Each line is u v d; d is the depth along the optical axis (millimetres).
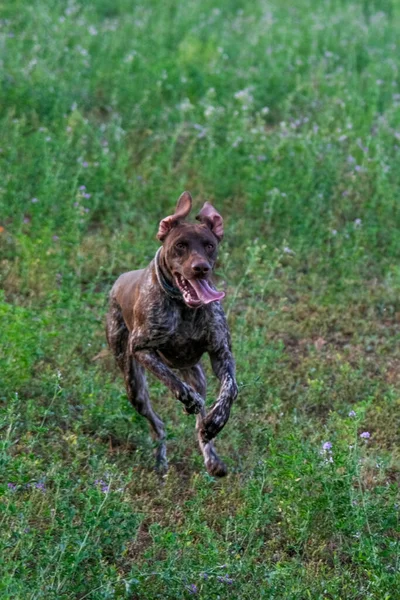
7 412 9195
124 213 15039
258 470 9422
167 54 21062
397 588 7656
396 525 8266
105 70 20047
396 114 18531
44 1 23516
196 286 8344
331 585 7855
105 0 24891
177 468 9992
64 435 9938
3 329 10797
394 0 26812
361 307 13734
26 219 14898
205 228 8734
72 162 16219
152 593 7637
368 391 11547
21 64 19359
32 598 7012
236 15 25531
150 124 17938
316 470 8531
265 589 7613
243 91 18188
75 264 13828
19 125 16469
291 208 15414
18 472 8680
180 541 8180
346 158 16906
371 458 9969
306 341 12836
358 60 21938
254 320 12922
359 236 14930
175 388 8750
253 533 8383
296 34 22797
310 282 14188
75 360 11422
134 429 10320
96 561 7820
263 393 11281
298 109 19250
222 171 16234
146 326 8977
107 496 7922
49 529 7848
